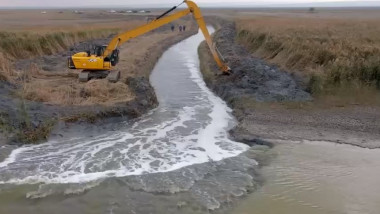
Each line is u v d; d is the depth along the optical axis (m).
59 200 9.96
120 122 16.11
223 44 35.16
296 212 9.63
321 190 10.71
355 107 16.95
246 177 11.38
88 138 14.30
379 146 13.43
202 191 10.53
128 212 9.46
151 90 20.41
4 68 19.56
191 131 15.37
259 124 15.45
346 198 10.30
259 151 13.24
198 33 62.94
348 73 19.19
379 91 18.52
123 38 20.97
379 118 15.69
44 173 11.39
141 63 28.14
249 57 27.78
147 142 14.09
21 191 10.37
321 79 18.88
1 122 13.95
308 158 12.65
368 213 9.60
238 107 17.78
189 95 21.34
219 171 11.78
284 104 17.52
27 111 15.09
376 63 19.23
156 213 9.45
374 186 10.92
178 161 12.47
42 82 19.66
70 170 11.62
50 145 13.48
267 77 20.72
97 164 12.09
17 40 25.83
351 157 12.70
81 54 20.64
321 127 15.03
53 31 33.66
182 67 30.17
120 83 19.33
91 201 9.94
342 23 43.91
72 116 15.24
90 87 17.97
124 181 11.01
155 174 11.48
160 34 54.03
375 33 31.77
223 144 13.95
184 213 9.46
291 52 24.20
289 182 11.14
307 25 40.59
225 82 21.92
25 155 12.60
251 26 39.16
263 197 10.32
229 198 10.21
